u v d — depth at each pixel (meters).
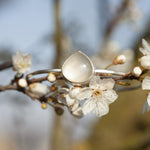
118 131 0.60
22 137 0.37
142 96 0.64
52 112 0.38
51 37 0.36
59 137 0.38
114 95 0.19
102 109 0.19
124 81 0.20
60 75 0.20
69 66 0.19
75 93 0.19
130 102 0.64
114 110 0.64
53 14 0.37
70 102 0.19
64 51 0.38
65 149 0.39
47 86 0.20
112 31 0.44
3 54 0.30
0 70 0.21
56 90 0.20
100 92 0.19
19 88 0.20
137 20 0.45
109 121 0.62
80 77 0.19
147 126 0.59
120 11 0.43
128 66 0.46
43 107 0.20
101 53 0.45
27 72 0.20
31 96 0.20
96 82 0.19
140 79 0.19
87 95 0.19
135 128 0.60
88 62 0.19
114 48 0.45
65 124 0.40
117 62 0.21
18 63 0.20
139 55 0.47
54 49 0.37
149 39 0.47
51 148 0.38
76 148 0.52
